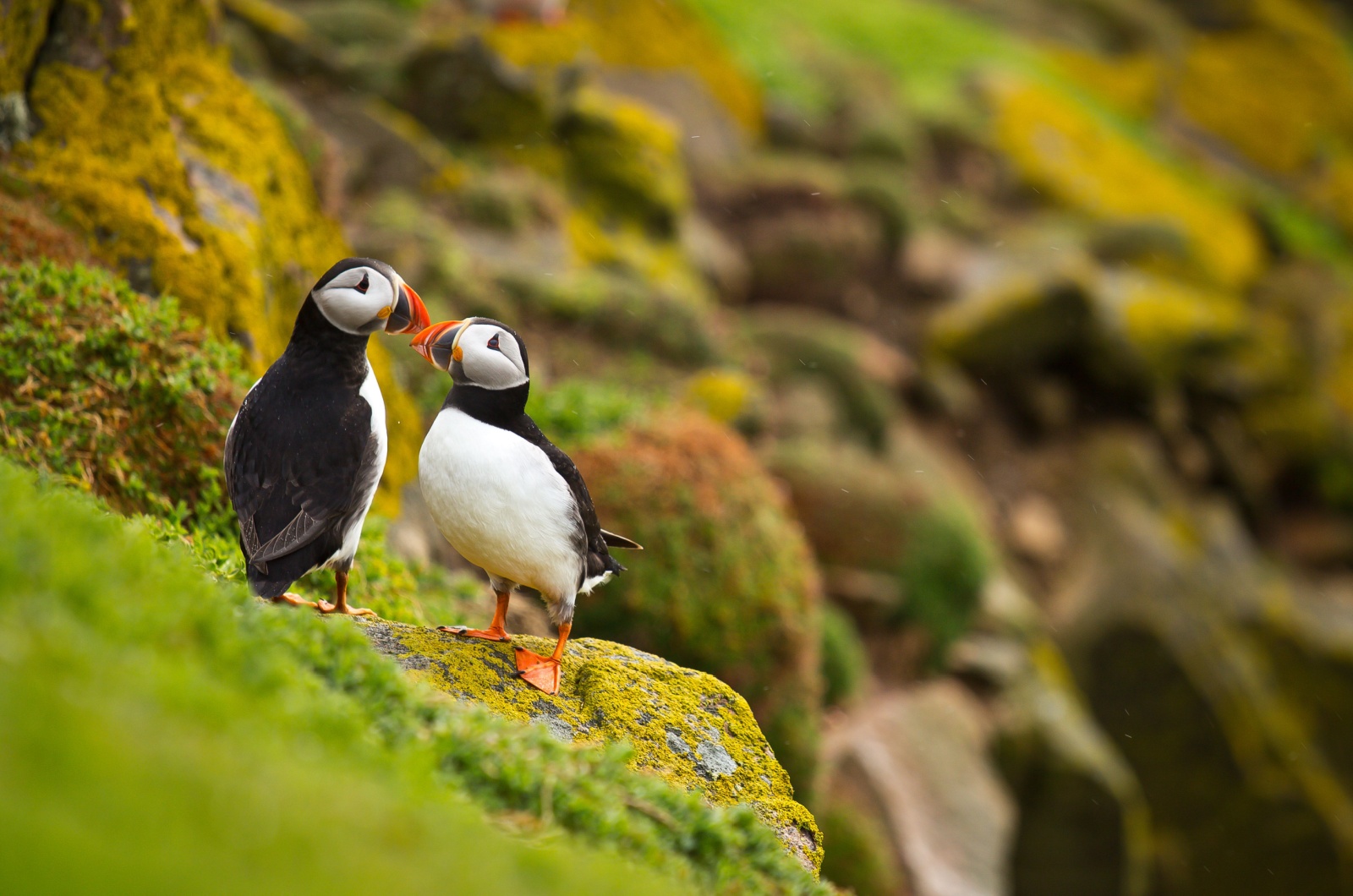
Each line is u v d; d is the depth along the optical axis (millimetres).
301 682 4555
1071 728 17766
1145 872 18391
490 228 16781
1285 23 44312
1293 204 37062
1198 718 21578
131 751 3158
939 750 15617
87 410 7988
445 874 3498
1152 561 22562
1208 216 32781
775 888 5355
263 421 6316
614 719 6414
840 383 20203
